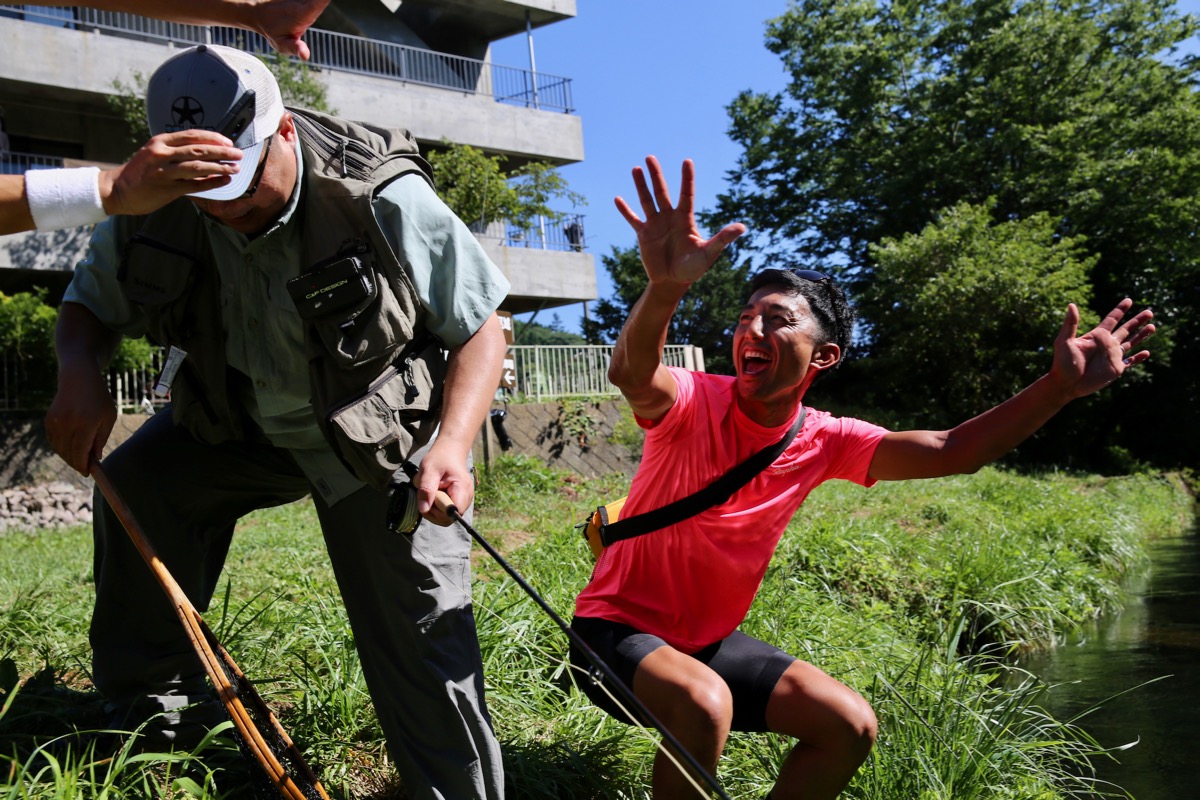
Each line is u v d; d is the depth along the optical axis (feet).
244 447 9.77
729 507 9.23
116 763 8.84
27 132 63.98
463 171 70.69
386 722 8.87
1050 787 12.90
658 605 9.37
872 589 23.40
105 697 10.25
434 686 8.61
